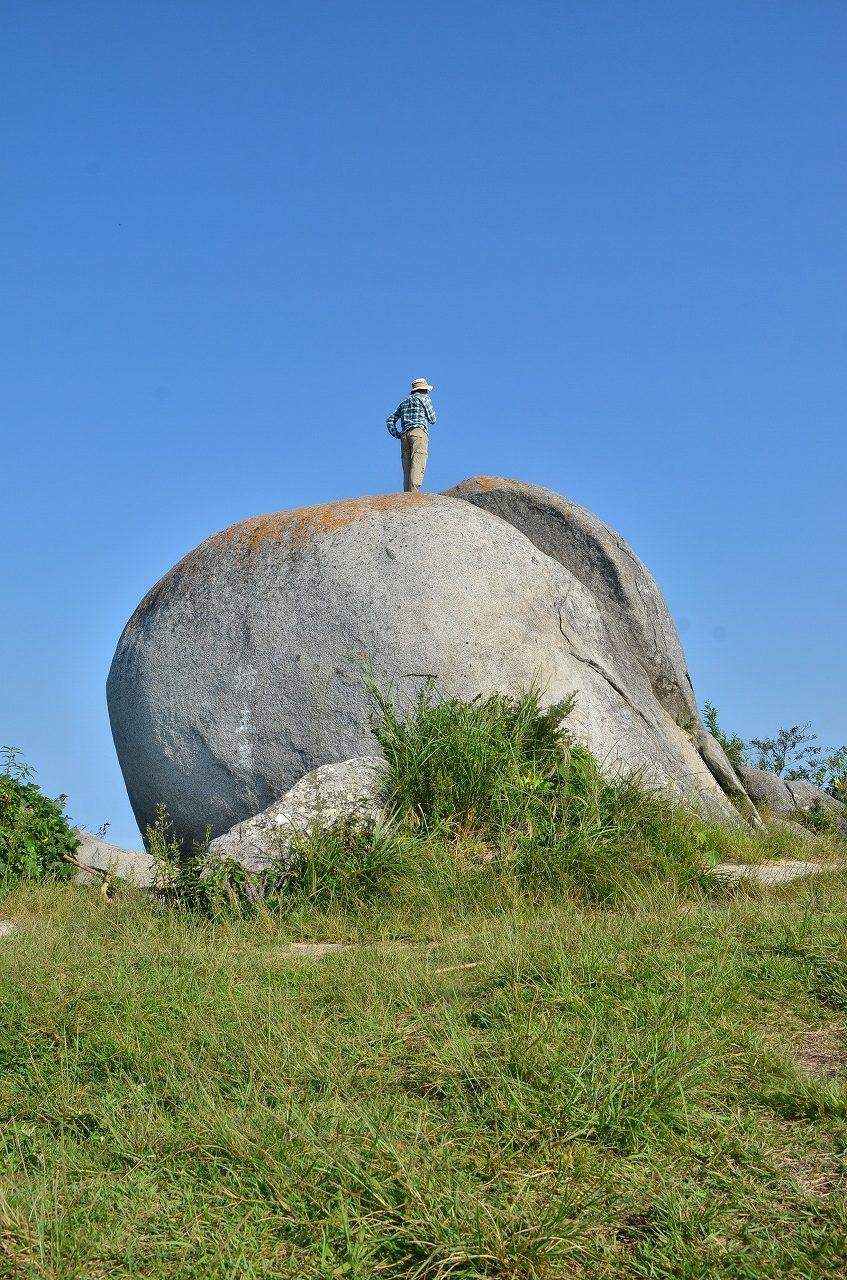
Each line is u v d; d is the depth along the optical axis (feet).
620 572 42.55
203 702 36.04
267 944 20.54
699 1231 8.86
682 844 26.63
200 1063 12.66
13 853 30.60
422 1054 12.53
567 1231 8.69
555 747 30.58
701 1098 11.22
